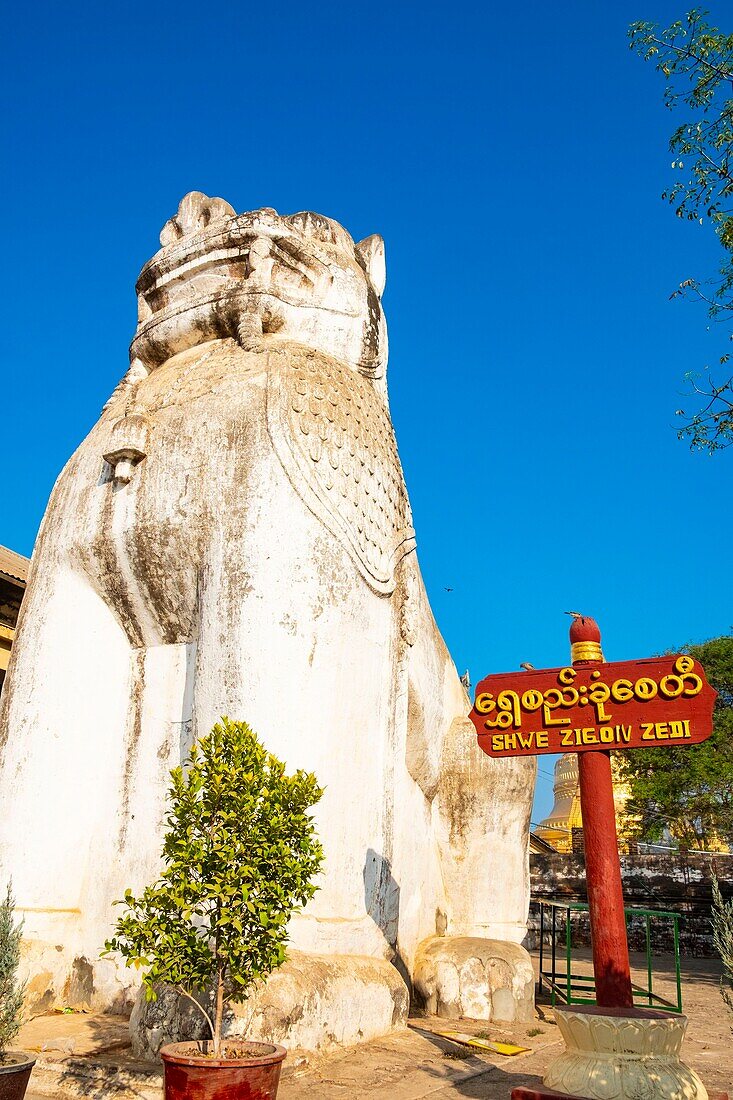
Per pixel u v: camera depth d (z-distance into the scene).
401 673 8.59
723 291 9.05
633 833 25.08
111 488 7.94
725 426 9.08
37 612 8.04
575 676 5.37
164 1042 5.41
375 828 7.57
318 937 6.47
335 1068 5.81
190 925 4.91
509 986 8.27
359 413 8.48
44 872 7.24
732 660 23.27
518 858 9.94
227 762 5.00
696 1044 8.05
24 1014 6.55
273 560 6.96
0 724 7.84
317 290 9.16
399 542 8.86
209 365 8.26
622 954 4.81
